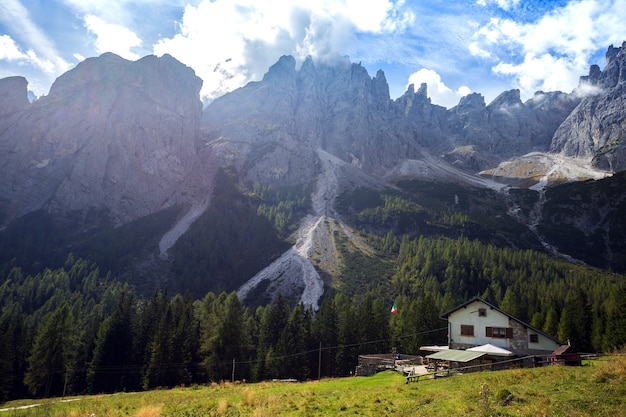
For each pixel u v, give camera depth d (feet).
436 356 160.97
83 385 274.77
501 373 121.70
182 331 264.72
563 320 288.71
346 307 318.24
